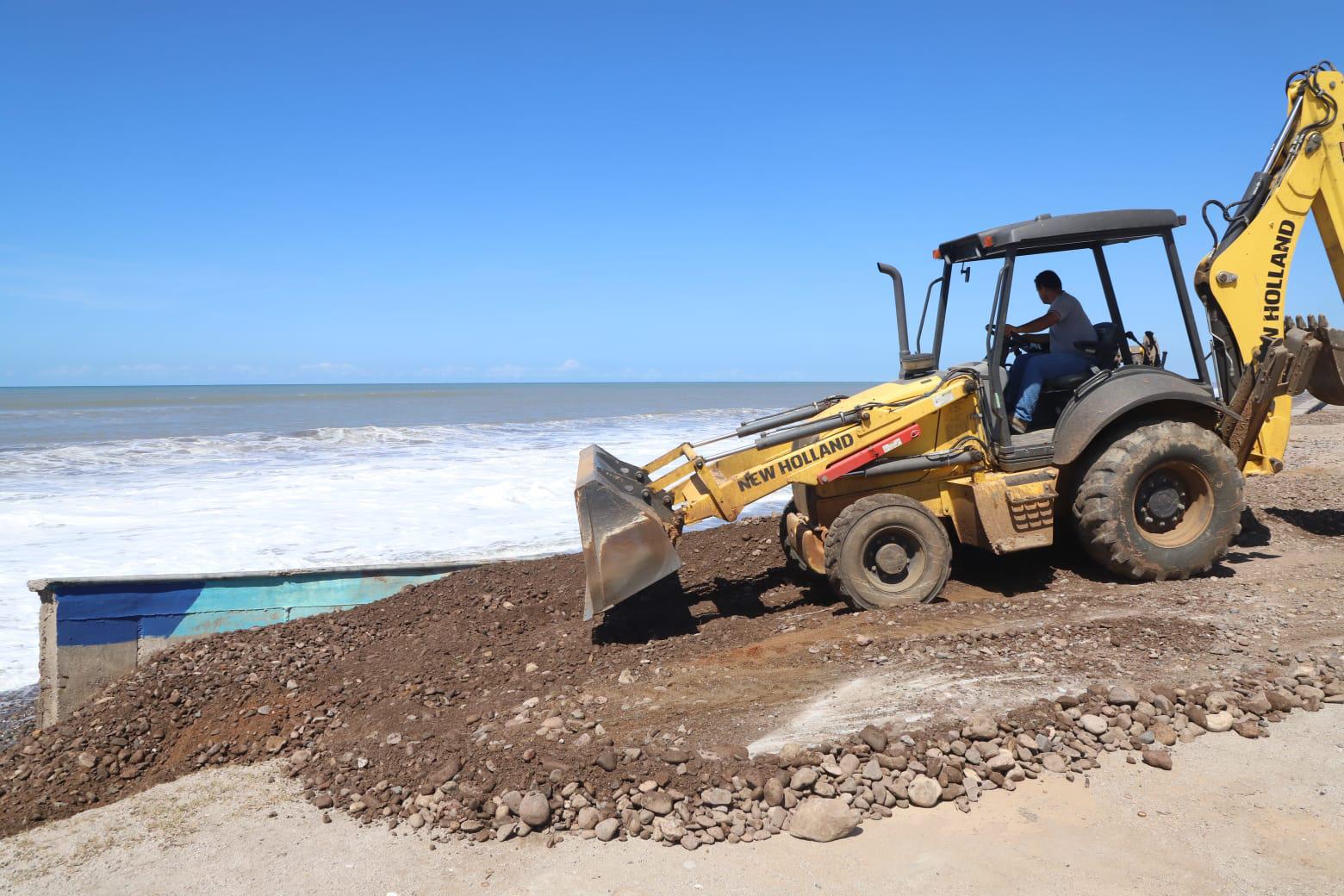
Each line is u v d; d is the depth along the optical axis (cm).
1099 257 640
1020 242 589
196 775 474
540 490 1444
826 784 385
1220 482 605
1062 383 627
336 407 4691
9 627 755
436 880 349
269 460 1870
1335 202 662
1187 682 451
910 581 595
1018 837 354
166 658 602
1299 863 328
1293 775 380
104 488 1461
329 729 510
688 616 639
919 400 614
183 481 1548
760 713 443
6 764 500
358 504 1324
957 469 626
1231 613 534
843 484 634
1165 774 388
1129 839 349
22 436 2461
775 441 608
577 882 341
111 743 509
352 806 410
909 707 435
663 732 431
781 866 344
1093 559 629
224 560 973
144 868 374
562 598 693
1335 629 507
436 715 494
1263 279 654
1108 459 596
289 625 656
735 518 599
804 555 654
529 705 479
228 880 359
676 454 618
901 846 353
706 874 342
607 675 516
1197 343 623
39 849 401
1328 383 663
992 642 501
